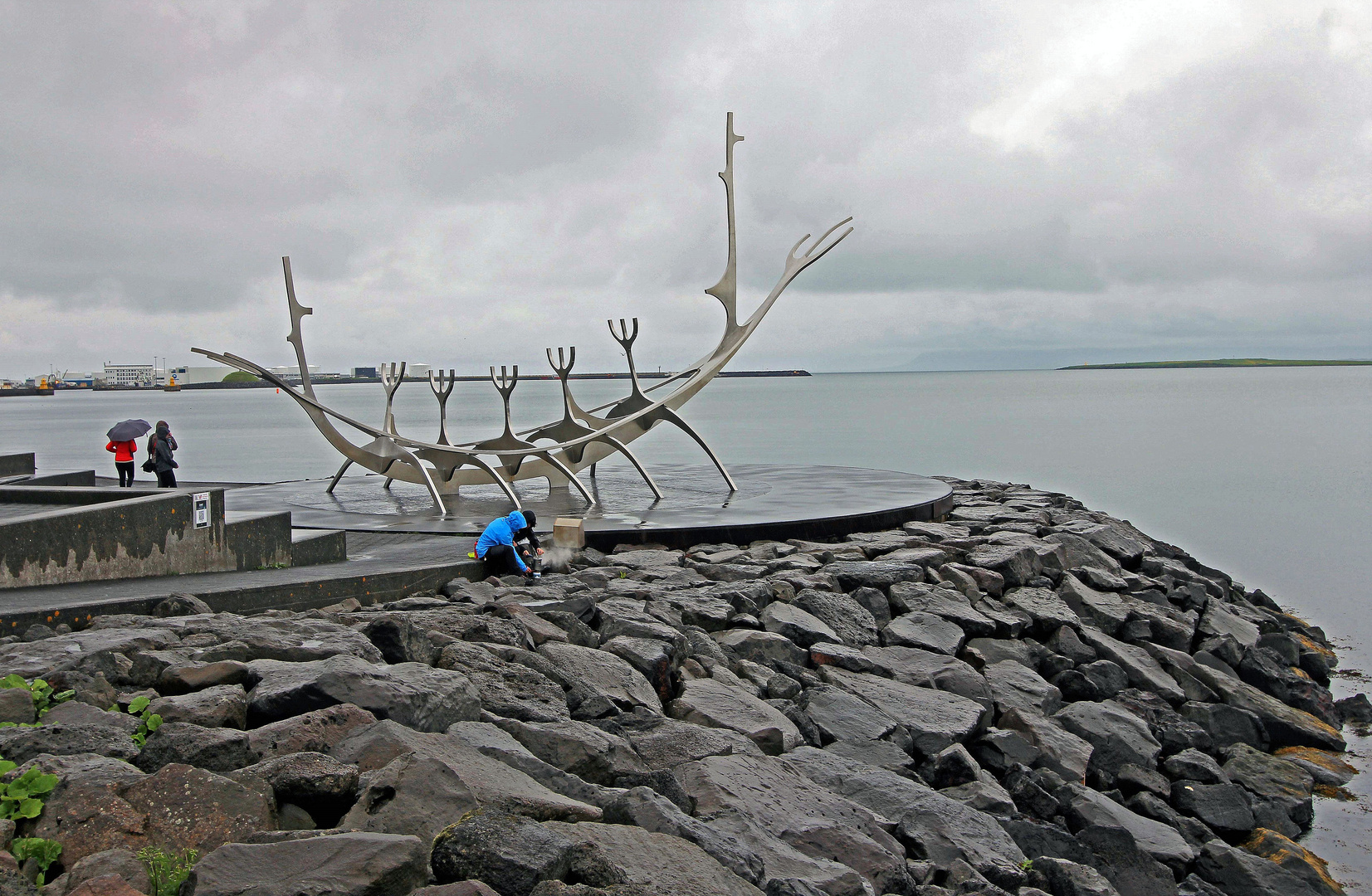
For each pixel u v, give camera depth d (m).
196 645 7.78
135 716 6.32
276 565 12.61
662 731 7.87
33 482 20.56
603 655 9.38
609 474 24.47
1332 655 17.33
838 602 13.22
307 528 15.79
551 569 13.98
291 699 6.33
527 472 20.19
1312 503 34.16
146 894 4.52
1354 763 12.39
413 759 5.34
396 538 15.20
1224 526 29.83
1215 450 53.22
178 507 11.55
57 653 7.33
